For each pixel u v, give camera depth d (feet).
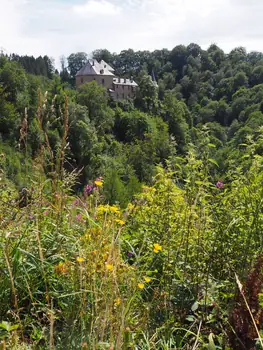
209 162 9.90
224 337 7.61
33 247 8.89
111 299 6.53
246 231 9.14
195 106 410.11
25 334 7.43
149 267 9.57
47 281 8.32
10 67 206.39
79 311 7.09
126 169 170.60
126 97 350.43
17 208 9.75
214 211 9.74
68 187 10.43
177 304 8.82
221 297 9.00
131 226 10.75
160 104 347.77
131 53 536.42
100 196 11.54
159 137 223.71
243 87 421.59
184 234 9.37
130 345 6.42
